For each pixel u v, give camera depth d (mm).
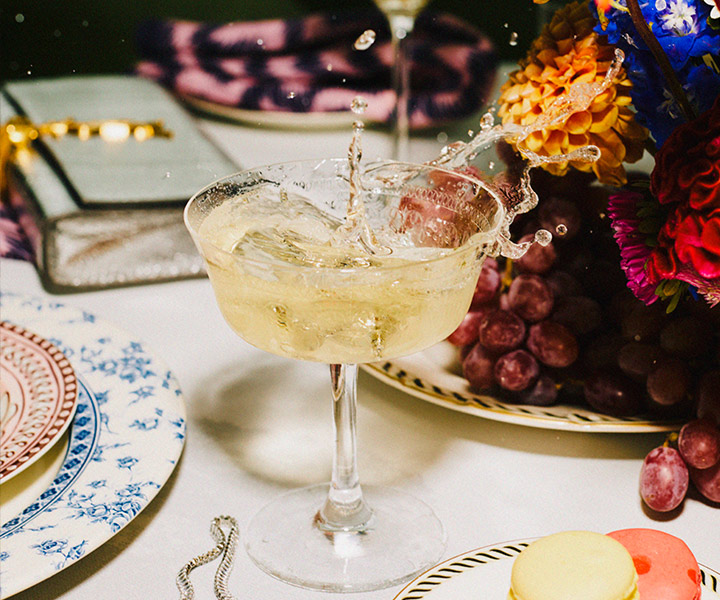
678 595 416
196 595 462
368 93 861
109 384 553
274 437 549
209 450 539
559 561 409
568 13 519
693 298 497
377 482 521
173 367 596
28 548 457
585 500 507
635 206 487
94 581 467
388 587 469
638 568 421
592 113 503
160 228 686
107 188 699
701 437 483
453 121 818
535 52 522
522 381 533
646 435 546
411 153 766
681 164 451
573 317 528
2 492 489
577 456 533
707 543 481
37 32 1170
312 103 852
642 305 511
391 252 467
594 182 535
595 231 536
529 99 511
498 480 520
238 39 929
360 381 589
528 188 518
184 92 901
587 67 500
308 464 533
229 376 591
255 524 497
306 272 422
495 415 536
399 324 437
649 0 473
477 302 552
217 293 460
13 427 508
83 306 644
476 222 468
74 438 519
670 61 477
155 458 507
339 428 495
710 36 472
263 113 850
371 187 493
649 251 482
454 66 860
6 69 1077
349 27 925
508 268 563
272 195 491
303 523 497
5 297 622
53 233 670
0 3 1201
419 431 551
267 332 447
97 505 479
